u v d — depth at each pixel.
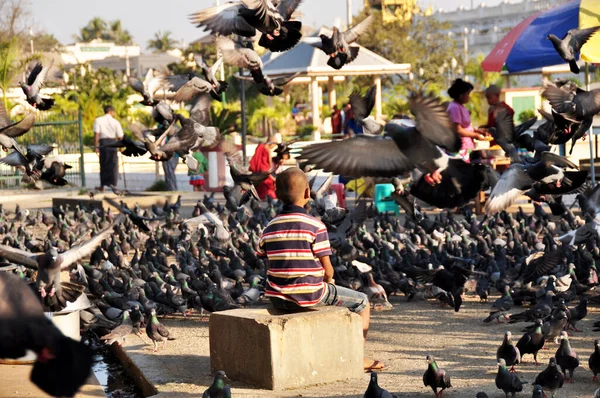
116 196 25.16
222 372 7.80
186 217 22.45
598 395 7.24
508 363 8.72
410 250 15.78
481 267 13.90
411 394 8.00
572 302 11.98
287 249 8.18
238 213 20.00
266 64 39.31
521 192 7.85
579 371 8.79
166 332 10.20
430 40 65.50
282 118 47.34
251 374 8.37
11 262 10.12
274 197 23.25
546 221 18.47
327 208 15.68
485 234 17.48
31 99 12.21
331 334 8.38
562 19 21.47
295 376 8.21
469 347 9.80
